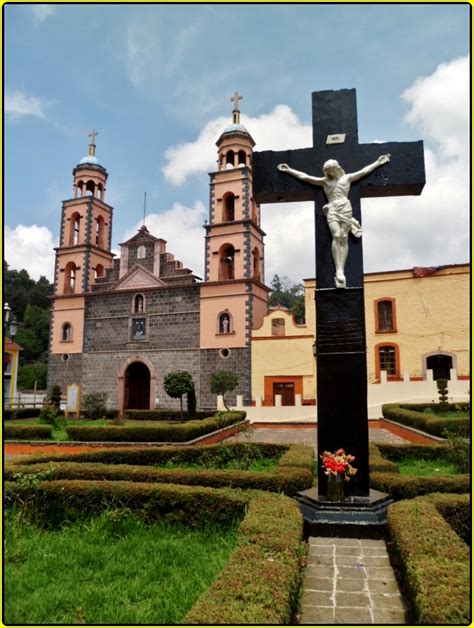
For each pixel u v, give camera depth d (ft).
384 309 90.17
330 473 19.75
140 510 20.30
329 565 15.80
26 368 184.34
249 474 24.11
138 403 105.09
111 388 103.19
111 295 107.34
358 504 19.43
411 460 35.14
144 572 15.76
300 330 88.99
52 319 113.09
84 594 14.12
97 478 24.93
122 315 105.29
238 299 94.12
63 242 118.32
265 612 10.32
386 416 64.75
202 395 93.66
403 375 80.38
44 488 21.17
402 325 88.22
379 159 23.36
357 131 23.97
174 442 48.44
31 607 13.38
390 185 23.24
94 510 20.75
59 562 16.57
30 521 20.63
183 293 99.60
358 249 22.81
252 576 11.94
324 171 23.22
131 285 105.60
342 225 22.77
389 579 14.75
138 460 36.40
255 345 90.89
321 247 23.24
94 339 107.24
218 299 95.81
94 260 116.16
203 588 14.20
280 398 78.59
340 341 21.75
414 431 47.42
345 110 24.25
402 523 15.65
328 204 23.17
